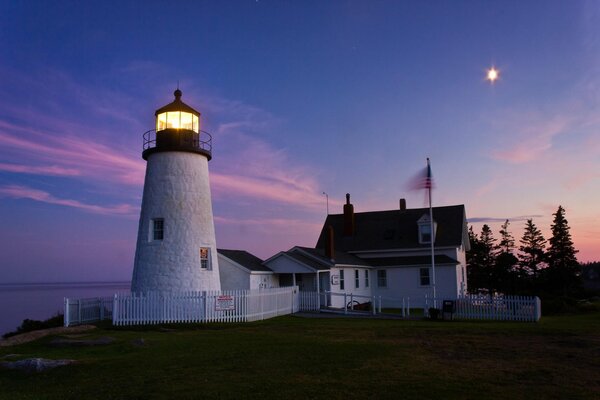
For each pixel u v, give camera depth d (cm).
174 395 1062
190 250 2656
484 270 5931
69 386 1178
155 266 2617
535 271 6219
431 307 2811
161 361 1384
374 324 2327
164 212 2662
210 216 2816
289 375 1199
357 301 3844
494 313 2638
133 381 1184
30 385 1208
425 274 3959
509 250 6412
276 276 3584
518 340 1708
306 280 3609
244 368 1282
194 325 2298
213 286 2734
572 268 5944
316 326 2231
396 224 4456
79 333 2036
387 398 1009
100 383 1187
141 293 2422
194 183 2739
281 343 1664
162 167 2709
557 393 1028
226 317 2480
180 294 2422
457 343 1652
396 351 1500
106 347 1648
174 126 2742
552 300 3334
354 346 1591
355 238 4453
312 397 1021
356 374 1201
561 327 2089
